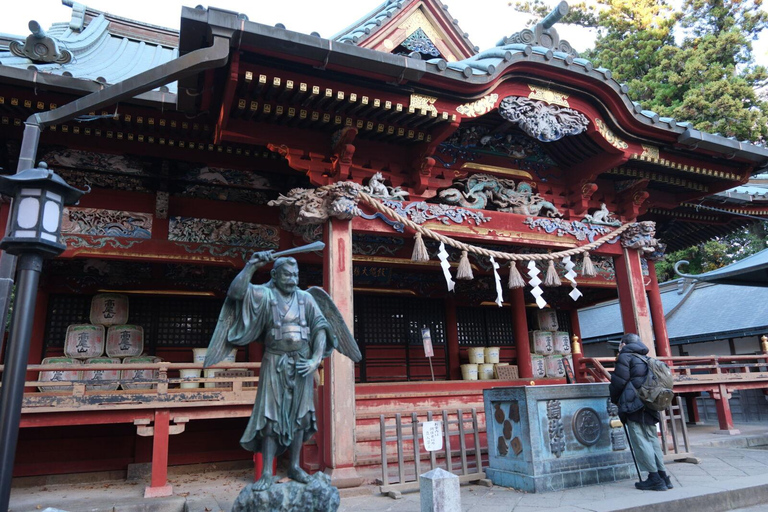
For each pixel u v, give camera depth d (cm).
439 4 1259
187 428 1109
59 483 1000
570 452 820
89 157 1055
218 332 528
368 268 1502
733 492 724
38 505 814
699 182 1319
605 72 1038
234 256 1142
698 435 1327
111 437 1058
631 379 778
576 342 1206
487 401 900
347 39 1164
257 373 1188
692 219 1595
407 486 798
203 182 1131
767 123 2527
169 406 864
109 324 1181
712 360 1370
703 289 2547
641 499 682
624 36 3128
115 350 1160
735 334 2008
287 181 1185
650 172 1241
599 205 1248
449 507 504
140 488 942
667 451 975
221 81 823
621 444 869
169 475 1059
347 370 876
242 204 1177
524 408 807
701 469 895
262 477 520
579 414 844
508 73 987
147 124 960
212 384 1154
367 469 920
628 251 1244
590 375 1150
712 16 2881
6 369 471
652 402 753
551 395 826
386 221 1002
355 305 1520
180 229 1115
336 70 831
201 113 934
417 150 1038
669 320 2489
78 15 1498
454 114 941
